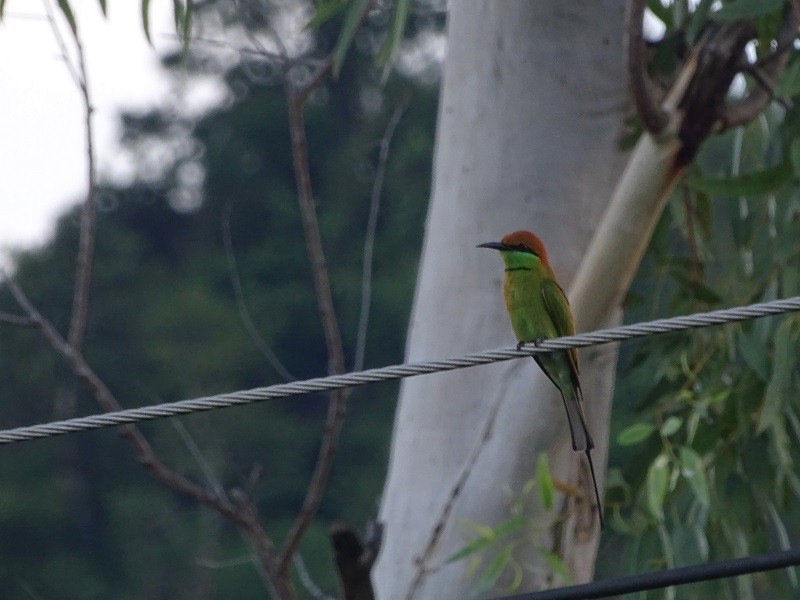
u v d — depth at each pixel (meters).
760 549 12.65
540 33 12.34
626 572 12.55
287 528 30.17
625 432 11.66
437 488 11.88
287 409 34.94
